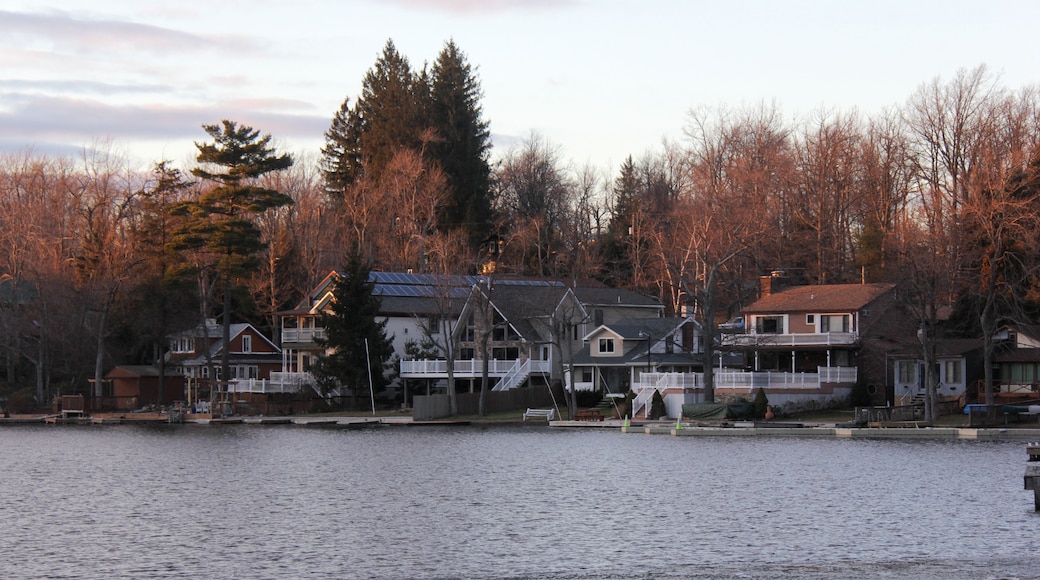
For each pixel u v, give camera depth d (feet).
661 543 180.55
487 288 475.31
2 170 592.19
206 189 613.11
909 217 474.49
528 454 308.81
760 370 452.76
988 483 237.04
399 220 598.75
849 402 414.00
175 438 383.45
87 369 542.98
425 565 167.53
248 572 163.73
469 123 629.51
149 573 163.22
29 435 404.57
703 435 361.10
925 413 374.63
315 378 484.74
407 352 490.08
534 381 491.31
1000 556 167.43
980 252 385.91
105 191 572.10
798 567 163.02
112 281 524.52
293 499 230.07
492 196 640.99
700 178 546.67
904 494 223.92
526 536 187.73
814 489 232.73
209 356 504.43
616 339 471.62
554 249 619.26
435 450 323.78
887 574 157.99
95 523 202.49
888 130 529.45
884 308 424.87
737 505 214.90
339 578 160.04
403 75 647.97
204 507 220.23
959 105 470.80
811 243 536.83
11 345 523.70
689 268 485.15
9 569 165.89
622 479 252.62
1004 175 383.65
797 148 554.05
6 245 535.60
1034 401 382.63
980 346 407.64
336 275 485.56
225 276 502.79
